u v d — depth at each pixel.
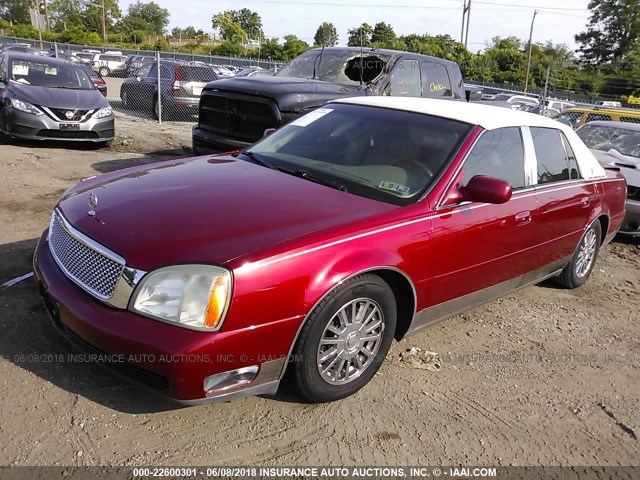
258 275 2.70
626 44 73.38
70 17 91.44
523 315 4.76
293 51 47.69
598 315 4.95
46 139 9.11
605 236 5.58
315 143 4.16
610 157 7.75
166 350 2.56
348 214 3.21
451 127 3.92
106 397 3.05
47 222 5.62
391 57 8.40
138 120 13.76
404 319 3.54
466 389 3.53
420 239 3.33
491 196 3.45
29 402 2.94
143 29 98.69
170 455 2.71
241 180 3.60
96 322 2.70
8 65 9.66
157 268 2.67
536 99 26.66
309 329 2.89
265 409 3.11
